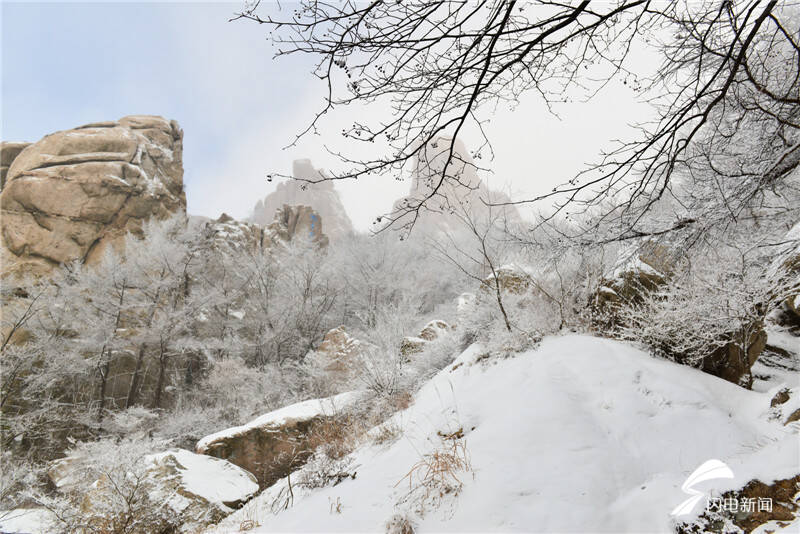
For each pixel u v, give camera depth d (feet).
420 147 7.09
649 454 11.41
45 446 51.44
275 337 68.49
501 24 6.18
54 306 62.85
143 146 94.48
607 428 12.61
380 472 14.05
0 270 68.59
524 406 14.03
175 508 17.65
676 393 13.52
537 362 17.25
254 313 72.90
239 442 25.94
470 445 12.92
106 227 80.02
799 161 9.19
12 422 47.96
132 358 67.77
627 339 18.13
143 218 84.48
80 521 15.88
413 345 31.12
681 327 15.84
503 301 22.89
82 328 61.98
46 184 75.92
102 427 52.37
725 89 7.40
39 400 54.44
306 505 14.44
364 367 26.63
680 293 15.03
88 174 79.61
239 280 80.48
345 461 16.98
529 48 6.48
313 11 5.89
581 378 15.30
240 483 21.33
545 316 20.81
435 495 11.28
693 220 10.12
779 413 11.63
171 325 66.18
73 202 76.95
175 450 22.26
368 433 19.69
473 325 24.34
